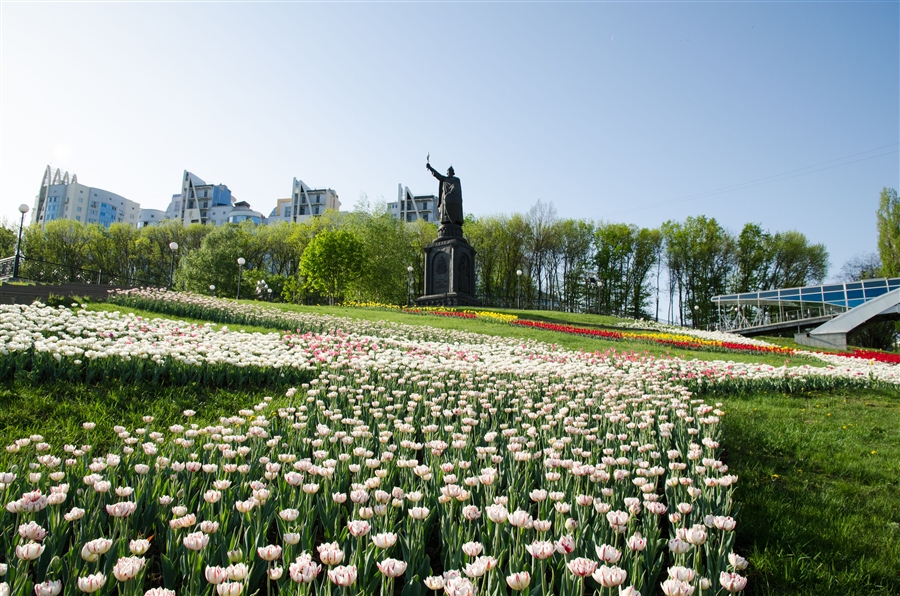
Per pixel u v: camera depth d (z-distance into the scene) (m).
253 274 52.25
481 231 57.81
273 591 3.23
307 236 57.84
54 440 5.35
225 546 3.11
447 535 3.52
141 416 6.39
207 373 8.15
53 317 10.05
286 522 3.45
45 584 2.22
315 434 5.34
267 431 5.43
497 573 2.82
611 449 5.13
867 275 59.31
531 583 2.92
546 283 61.16
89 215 114.62
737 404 9.41
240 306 17.95
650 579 3.18
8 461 4.50
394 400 7.71
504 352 14.38
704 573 3.16
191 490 4.13
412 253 51.91
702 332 31.64
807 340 33.06
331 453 5.03
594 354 15.05
